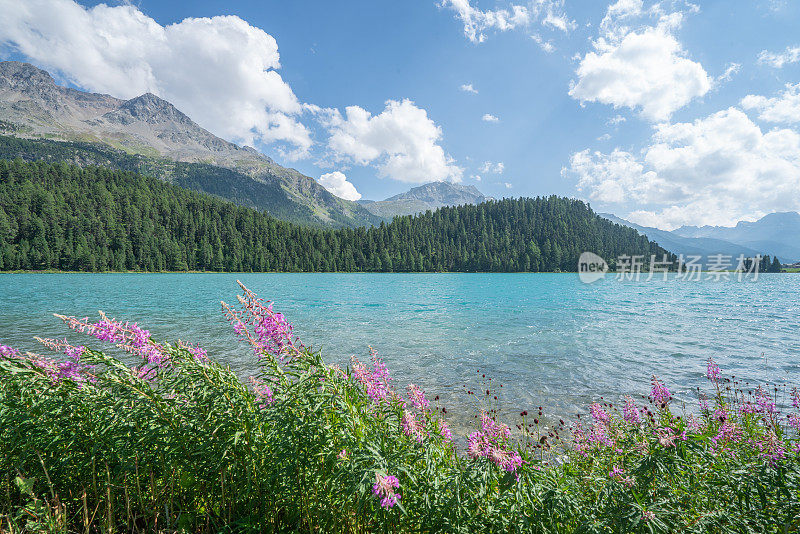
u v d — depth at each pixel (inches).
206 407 119.3
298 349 126.8
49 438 116.0
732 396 391.2
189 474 122.3
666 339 837.2
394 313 1354.6
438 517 105.8
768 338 853.2
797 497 109.0
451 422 362.6
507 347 742.5
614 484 114.1
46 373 120.2
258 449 118.0
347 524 117.7
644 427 133.9
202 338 799.7
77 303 1567.4
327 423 116.2
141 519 129.1
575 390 474.0
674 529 106.5
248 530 114.2
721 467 120.0
